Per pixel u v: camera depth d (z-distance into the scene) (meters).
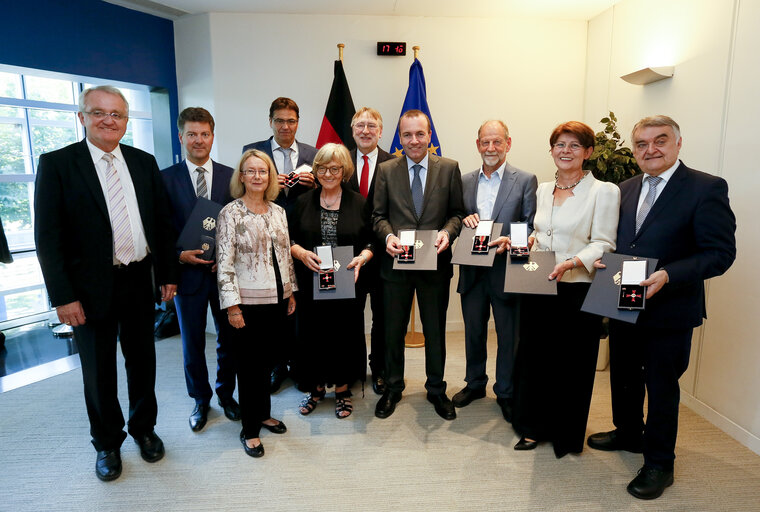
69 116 4.90
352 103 3.78
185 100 4.20
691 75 2.90
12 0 3.21
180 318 2.60
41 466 2.29
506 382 2.72
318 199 2.61
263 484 2.15
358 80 4.05
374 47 4.02
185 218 2.59
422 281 2.61
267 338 2.32
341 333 2.68
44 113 4.73
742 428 2.48
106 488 2.12
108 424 2.21
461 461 2.31
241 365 2.31
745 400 2.46
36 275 4.80
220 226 2.21
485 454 2.37
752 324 2.42
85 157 2.04
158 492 2.10
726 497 2.05
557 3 3.71
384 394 2.82
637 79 3.21
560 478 2.18
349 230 2.58
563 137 2.16
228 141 4.09
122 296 2.17
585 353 2.24
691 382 2.86
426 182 2.56
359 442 2.48
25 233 4.74
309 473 2.23
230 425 2.67
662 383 2.03
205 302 2.58
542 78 4.16
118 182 2.12
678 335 1.99
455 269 4.32
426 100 3.88
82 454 2.39
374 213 2.67
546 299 2.28
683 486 2.12
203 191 2.63
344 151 2.52
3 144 4.50
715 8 2.69
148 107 4.62
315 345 2.71
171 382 3.23
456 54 4.07
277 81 4.04
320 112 4.09
